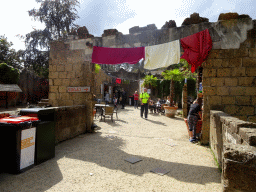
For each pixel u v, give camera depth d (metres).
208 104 5.05
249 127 2.25
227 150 1.61
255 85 4.73
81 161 3.66
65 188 2.57
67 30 22.83
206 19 5.32
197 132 5.49
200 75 7.77
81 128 6.20
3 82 16.12
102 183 2.75
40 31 22.23
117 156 4.01
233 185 1.55
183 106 10.45
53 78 6.80
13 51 24.98
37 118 3.40
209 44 4.87
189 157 4.02
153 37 5.80
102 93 17.38
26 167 3.15
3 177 2.86
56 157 3.87
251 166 1.49
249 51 4.76
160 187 2.66
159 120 9.48
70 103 6.64
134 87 21.45
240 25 4.80
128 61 5.36
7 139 3.00
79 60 6.54
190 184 2.76
